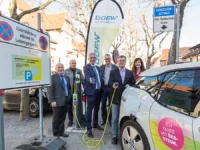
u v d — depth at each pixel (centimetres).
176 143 237
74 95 505
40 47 363
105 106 550
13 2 628
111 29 549
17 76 299
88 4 1402
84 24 1568
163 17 434
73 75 562
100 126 539
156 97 288
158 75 298
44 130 512
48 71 390
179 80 265
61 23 1591
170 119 248
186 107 240
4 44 272
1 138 275
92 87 451
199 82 242
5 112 733
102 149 390
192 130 218
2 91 269
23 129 522
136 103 317
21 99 618
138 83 353
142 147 295
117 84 395
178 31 440
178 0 615
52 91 418
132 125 319
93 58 466
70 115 545
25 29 317
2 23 268
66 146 404
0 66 265
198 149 211
